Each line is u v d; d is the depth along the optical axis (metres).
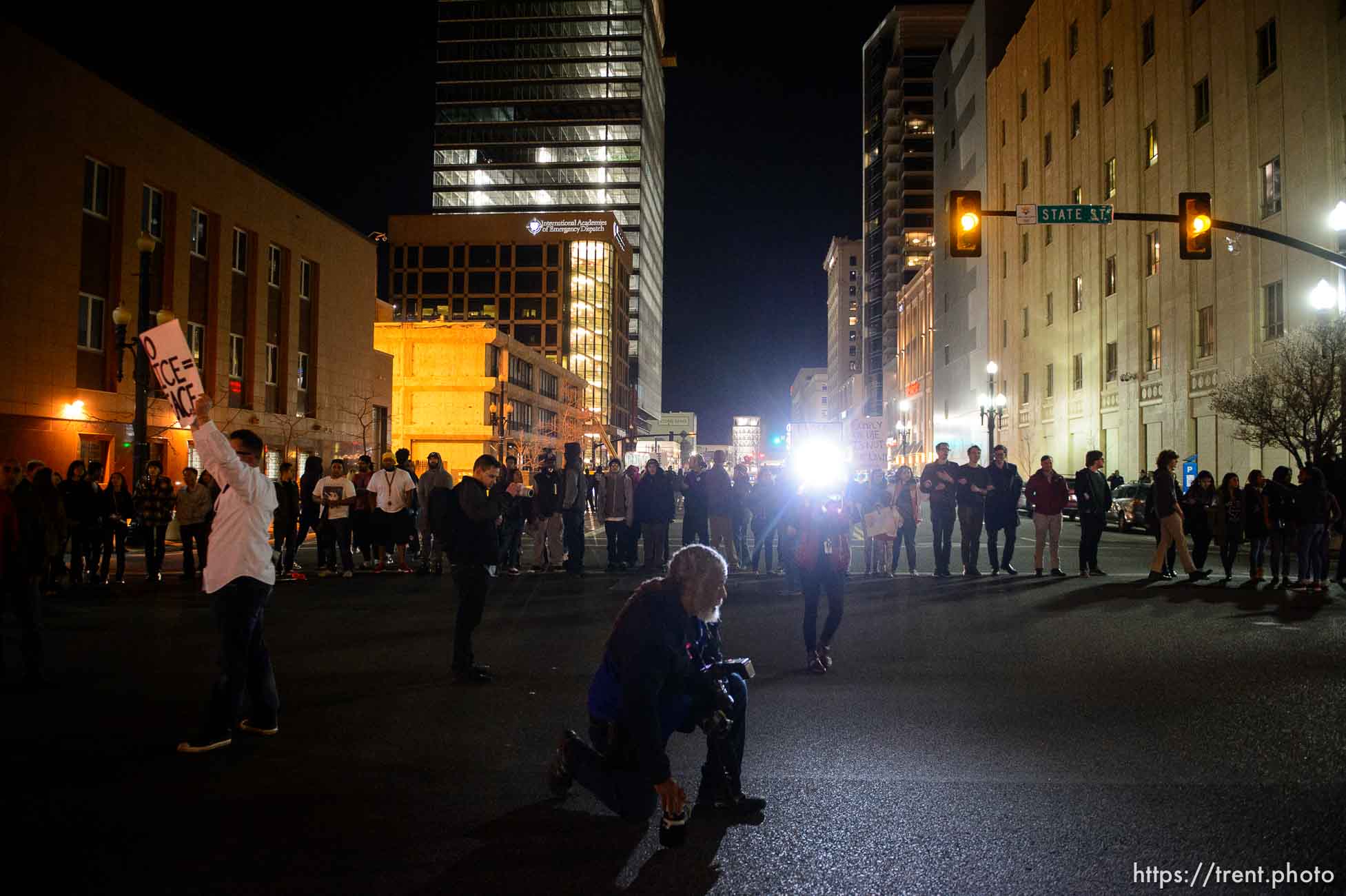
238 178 32.47
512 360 70.81
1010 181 57.81
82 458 25.81
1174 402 37.19
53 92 24.50
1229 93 33.50
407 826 4.47
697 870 3.96
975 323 65.19
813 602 8.19
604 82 134.62
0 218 22.91
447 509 7.79
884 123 118.25
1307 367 23.47
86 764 5.40
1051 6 50.94
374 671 8.15
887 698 7.17
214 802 4.77
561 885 3.81
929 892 3.76
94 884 3.77
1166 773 5.27
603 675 4.52
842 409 171.12
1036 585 14.88
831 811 4.69
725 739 4.66
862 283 135.50
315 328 37.97
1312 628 10.49
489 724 6.39
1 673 7.82
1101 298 44.34
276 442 34.50
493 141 134.75
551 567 17.08
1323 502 14.00
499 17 135.88
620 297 124.69
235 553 5.80
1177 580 15.54
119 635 9.80
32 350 23.92
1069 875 3.91
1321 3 28.27
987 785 5.08
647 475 17.28
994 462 16.55
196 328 30.53
